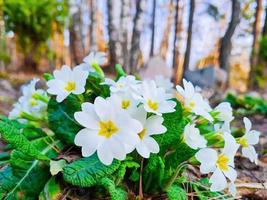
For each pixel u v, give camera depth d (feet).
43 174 0.44
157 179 0.44
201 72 3.08
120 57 3.37
